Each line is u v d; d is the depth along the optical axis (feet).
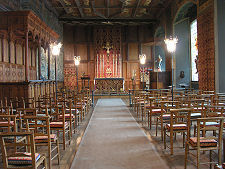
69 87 78.69
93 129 23.71
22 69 45.27
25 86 32.42
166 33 62.49
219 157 12.24
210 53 36.04
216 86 34.32
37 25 38.17
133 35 80.48
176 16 53.98
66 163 14.66
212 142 12.44
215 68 34.40
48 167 13.88
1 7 35.60
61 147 17.97
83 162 14.64
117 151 16.67
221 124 11.94
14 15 32.81
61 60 75.10
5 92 32.65
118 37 80.12
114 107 40.91
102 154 16.08
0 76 36.58
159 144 18.22
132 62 80.84
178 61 58.03
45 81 40.32
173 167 13.69
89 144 18.45
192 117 20.43
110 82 71.82
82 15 68.80
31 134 9.58
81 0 57.36
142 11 67.72
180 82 58.13
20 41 44.39
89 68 79.66
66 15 70.28
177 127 16.12
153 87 60.90
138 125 25.41
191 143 12.75
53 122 18.01
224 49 34.12
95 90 67.26
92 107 41.09
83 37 79.92
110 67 79.51
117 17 72.84
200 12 39.75
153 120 28.04
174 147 17.40
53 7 62.08
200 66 40.16
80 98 29.73
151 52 80.74
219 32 34.06
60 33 73.77
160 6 62.64
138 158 15.21
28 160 10.12
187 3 46.96
